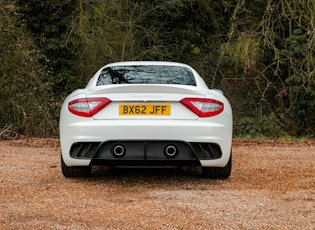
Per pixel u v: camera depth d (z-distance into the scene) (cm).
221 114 615
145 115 604
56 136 1510
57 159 864
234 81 1959
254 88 1936
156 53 1919
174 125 597
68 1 1806
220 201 526
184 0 1956
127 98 604
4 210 482
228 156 621
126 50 1894
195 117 607
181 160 604
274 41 1873
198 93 614
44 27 1811
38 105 1503
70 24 1797
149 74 665
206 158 611
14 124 1475
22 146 1124
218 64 1864
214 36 1998
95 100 607
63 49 1841
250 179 673
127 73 668
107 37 1864
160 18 2012
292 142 1345
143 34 1948
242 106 1933
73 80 1847
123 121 601
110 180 653
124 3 1900
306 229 422
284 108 1802
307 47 1695
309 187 618
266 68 1791
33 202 521
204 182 645
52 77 1741
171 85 607
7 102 1502
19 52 1554
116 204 511
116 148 598
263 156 948
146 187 610
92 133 600
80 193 569
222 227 427
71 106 616
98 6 1839
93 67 1866
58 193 567
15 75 1528
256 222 443
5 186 605
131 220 447
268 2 1706
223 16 2020
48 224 430
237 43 1786
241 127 1670
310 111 1759
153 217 458
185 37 2036
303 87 1744
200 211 480
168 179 664
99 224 434
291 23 1827
